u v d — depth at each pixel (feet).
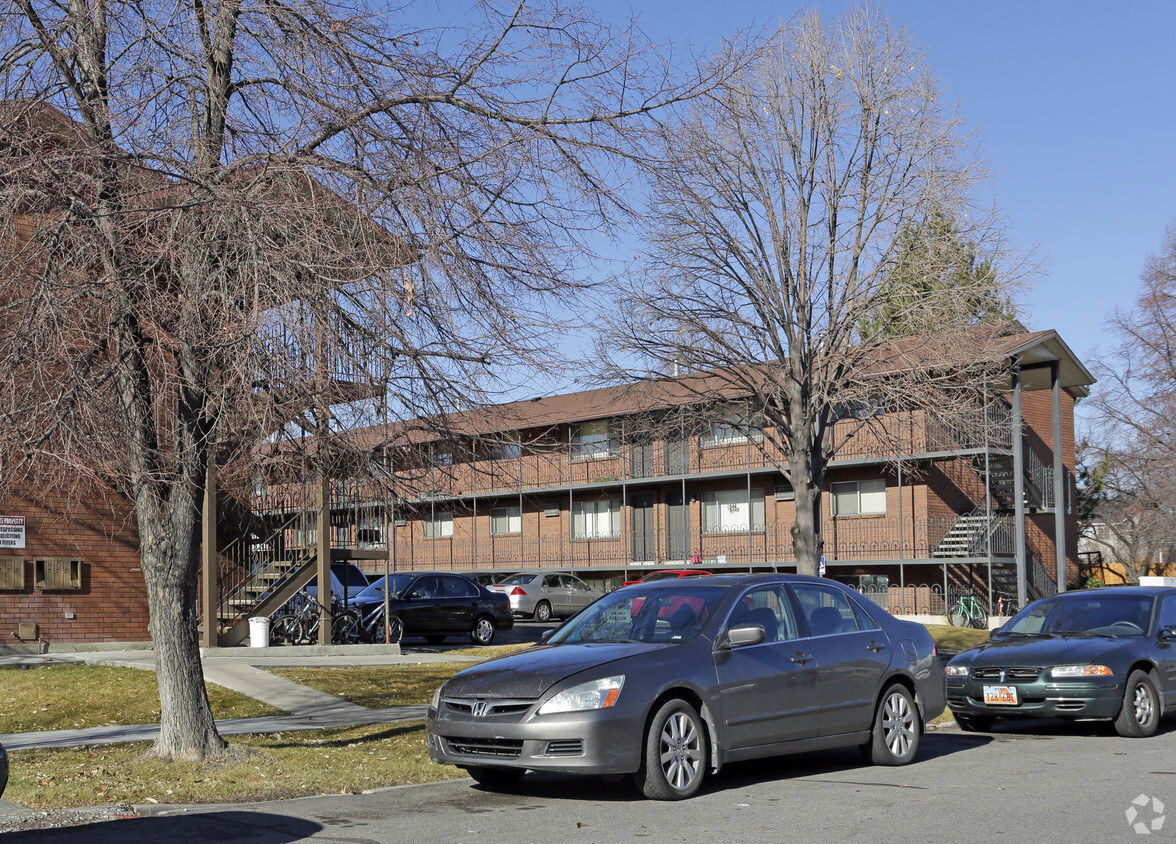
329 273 26.35
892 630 34.22
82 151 27.71
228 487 34.24
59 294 26.25
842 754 35.96
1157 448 125.29
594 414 120.26
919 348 71.67
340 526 73.10
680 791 27.45
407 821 25.03
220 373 26.66
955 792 28.17
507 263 30.53
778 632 31.14
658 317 72.02
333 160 28.89
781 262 71.26
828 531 119.96
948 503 116.67
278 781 29.35
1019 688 40.60
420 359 29.30
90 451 26.35
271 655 63.93
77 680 49.39
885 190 71.67
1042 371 114.62
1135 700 40.50
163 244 26.99
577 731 26.23
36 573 58.80
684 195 66.08
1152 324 128.47
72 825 24.77
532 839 22.91
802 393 72.38
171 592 31.76
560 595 128.26
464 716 27.58
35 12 30.01
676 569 125.18
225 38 30.68
